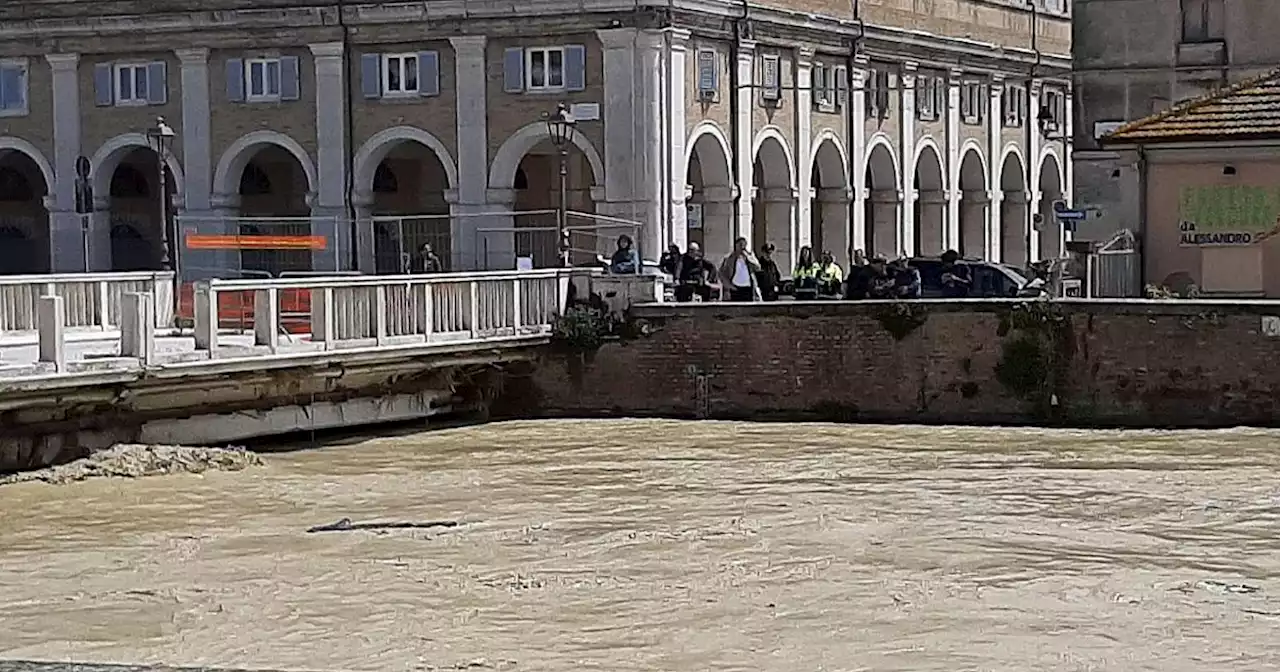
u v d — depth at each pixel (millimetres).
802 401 35438
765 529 23891
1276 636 18094
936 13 61906
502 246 49438
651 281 36219
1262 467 29078
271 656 17594
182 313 37031
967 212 65688
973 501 26125
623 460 30516
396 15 50031
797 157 54125
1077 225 51000
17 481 26875
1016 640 17906
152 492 26844
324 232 51188
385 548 22766
